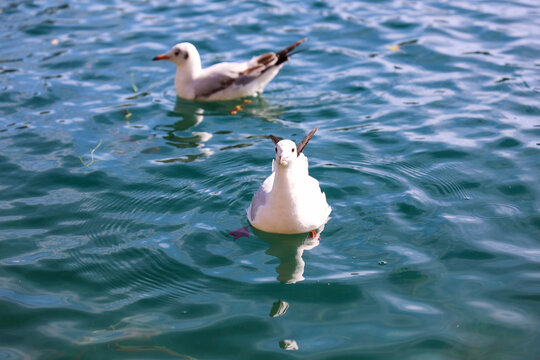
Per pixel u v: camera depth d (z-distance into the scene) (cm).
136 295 154
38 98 212
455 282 154
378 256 161
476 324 147
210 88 215
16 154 189
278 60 218
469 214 169
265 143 193
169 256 162
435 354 142
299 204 165
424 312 149
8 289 155
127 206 174
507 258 159
